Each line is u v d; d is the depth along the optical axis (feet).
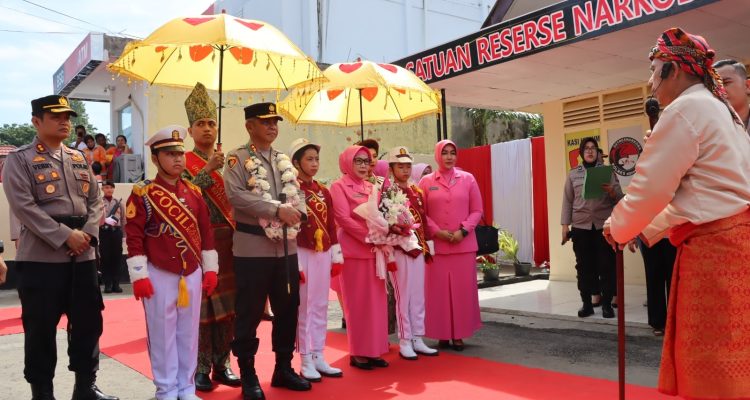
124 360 17.10
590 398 12.89
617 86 27.86
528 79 25.77
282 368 14.16
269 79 17.04
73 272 12.52
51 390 12.50
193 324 12.66
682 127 7.75
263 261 13.44
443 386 14.11
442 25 68.18
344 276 16.19
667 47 8.41
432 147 50.55
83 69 41.57
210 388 14.34
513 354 17.20
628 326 20.35
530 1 28.40
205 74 16.94
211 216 14.61
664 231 8.48
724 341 7.43
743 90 11.94
